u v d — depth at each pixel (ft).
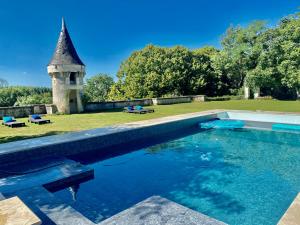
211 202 21.77
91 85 233.14
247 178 27.27
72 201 22.13
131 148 40.96
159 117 57.52
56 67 68.59
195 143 43.29
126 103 90.53
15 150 28.63
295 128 47.11
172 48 144.77
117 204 21.63
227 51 127.95
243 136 47.37
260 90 128.57
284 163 32.19
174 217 14.15
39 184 23.09
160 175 28.96
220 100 119.96
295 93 119.44
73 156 33.68
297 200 14.65
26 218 11.88
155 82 133.08
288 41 104.17
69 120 55.47
